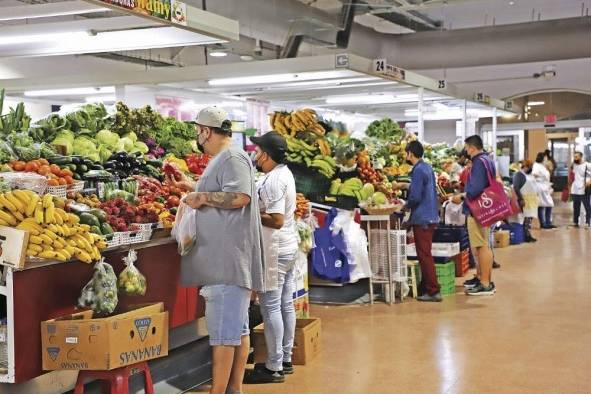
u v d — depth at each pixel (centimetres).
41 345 366
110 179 464
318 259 712
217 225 398
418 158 756
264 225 469
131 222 426
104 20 581
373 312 708
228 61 1412
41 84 816
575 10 1675
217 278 397
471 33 1631
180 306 483
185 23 562
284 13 1210
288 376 500
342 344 586
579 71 1889
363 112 1367
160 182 514
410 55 1684
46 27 595
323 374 503
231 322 401
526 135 2177
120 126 586
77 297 392
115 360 354
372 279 750
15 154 442
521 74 1931
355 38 1530
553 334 610
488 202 771
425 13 1673
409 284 793
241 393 438
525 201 1259
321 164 738
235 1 1087
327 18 1295
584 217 1689
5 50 666
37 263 358
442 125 2034
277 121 764
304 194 739
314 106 1205
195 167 594
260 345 509
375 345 581
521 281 877
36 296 365
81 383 368
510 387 470
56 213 365
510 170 1534
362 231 728
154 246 452
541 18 1741
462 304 744
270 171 485
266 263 468
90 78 806
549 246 1209
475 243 792
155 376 456
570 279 882
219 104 1021
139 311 385
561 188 2175
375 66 828
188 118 942
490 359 536
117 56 1182
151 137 613
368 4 1282
